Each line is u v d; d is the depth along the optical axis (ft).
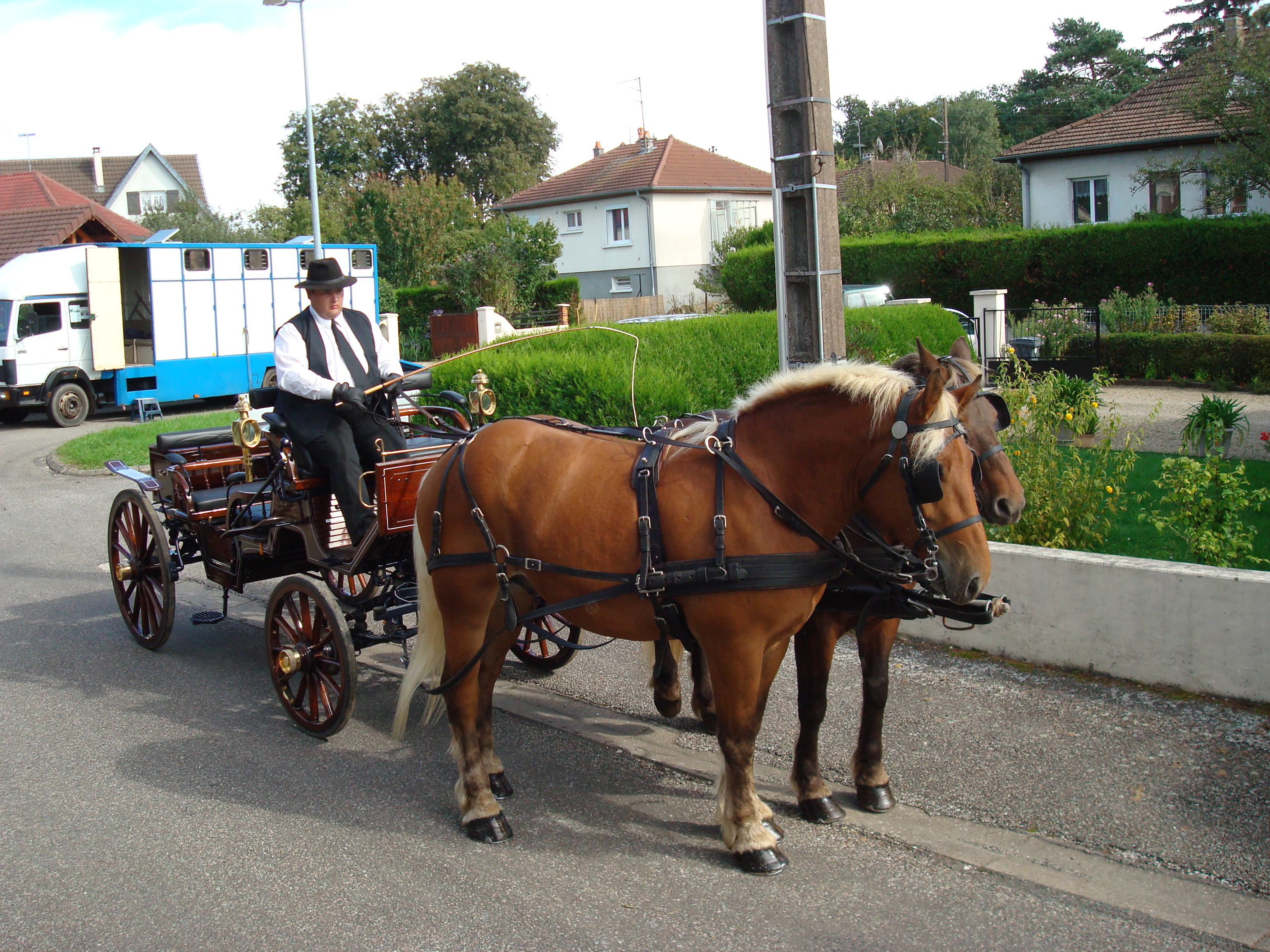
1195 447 31.58
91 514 37.68
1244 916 11.27
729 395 31.60
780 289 21.77
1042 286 71.31
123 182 162.91
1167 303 63.26
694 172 125.70
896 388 11.55
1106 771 14.53
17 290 62.18
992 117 200.75
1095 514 22.82
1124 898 11.71
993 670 18.34
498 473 13.84
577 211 129.08
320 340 17.92
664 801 14.79
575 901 12.13
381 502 16.34
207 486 21.94
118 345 64.54
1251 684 15.90
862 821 13.79
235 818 14.57
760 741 16.46
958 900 11.85
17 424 66.54
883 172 111.75
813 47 20.51
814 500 12.10
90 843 13.89
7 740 17.56
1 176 126.93
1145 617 16.92
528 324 107.65
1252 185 67.51
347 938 11.50
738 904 11.93
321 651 17.15
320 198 137.39
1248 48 67.15
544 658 20.25
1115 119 84.64
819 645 13.66
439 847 13.62
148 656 22.08
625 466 13.07
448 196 119.24
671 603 12.43
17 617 25.21
